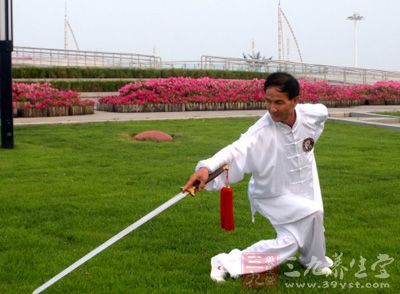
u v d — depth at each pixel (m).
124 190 7.93
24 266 5.02
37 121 16.05
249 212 6.89
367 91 26.47
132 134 13.68
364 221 6.58
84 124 15.27
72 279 4.71
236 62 37.72
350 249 5.51
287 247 4.55
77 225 6.26
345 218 6.64
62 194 7.65
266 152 4.57
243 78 35.28
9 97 11.34
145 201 7.31
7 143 11.41
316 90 24.83
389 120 18.42
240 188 8.24
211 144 12.32
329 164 10.11
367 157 10.98
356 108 24.09
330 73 40.69
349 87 26.52
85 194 7.68
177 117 17.75
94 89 27.73
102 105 21.30
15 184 8.21
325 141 13.18
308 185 4.73
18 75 28.17
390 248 5.56
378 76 41.22
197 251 5.48
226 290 4.46
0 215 6.64
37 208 6.94
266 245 4.62
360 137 14.09
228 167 4.48
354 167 9.86
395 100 26.53
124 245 5.61
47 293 4.45
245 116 18.27
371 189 8.12
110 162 10.10
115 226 6.25
